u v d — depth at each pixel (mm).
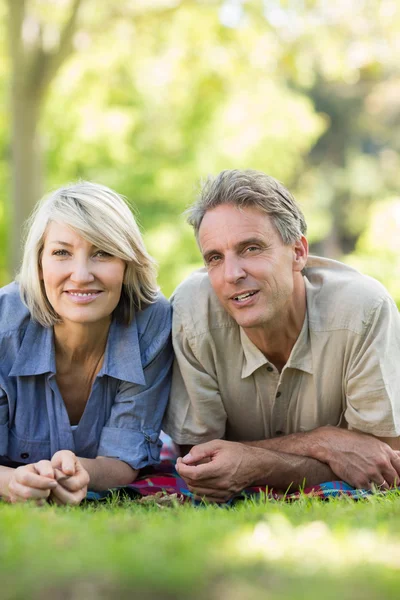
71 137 14930
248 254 3766
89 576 1958
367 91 29094
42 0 12219
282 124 16172
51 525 2551
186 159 15938
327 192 29219
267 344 4031
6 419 4074
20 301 4086
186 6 12516
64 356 4102
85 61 13773
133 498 3969
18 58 11602
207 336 4078
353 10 12680
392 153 30500
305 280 4125
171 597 1863
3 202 15000
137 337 4129
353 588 1891
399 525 2623
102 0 12375
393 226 14477
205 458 3898
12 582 1952
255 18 12656
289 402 4180
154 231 15625
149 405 4172
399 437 4066
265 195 3760
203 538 2367
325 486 3906
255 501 3658
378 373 3902
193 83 13945
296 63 13172
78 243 3779
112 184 15586
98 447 4172
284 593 1857
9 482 3627
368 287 3998
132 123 15281
